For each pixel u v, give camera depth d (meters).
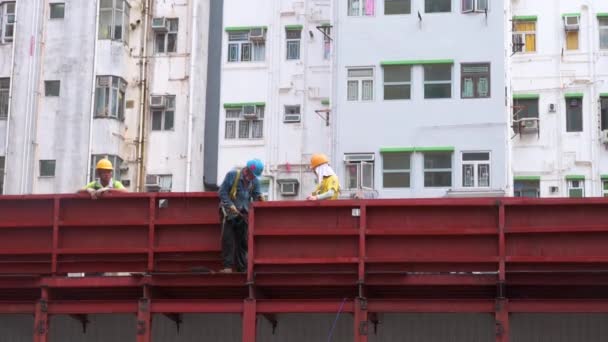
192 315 22.58
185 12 45.72
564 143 43.62
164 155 44.38
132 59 45.47
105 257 21.61
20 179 43.62
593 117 43.75
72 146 43.91
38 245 21.91
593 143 43.47
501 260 20.05
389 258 20.38
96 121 44.03
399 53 41.62
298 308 20.50
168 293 22.00
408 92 41.38
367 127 41.25
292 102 44.31
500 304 19.92
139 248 21.44
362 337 20.14
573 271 19.97
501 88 40.81
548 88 44.22
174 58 45.31
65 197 21.81
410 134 40.91
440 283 20.28
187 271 21.34
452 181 40.38
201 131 45.00
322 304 20.47
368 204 20.58
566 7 44.91
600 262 19.83
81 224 21.67
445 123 40.81
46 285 21.50
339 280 20.55
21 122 44.19
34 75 44.69
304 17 44.94
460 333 21.72
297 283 20.62
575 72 44.28
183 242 21.39
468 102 40.88
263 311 20.59
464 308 20.14
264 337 22.23
